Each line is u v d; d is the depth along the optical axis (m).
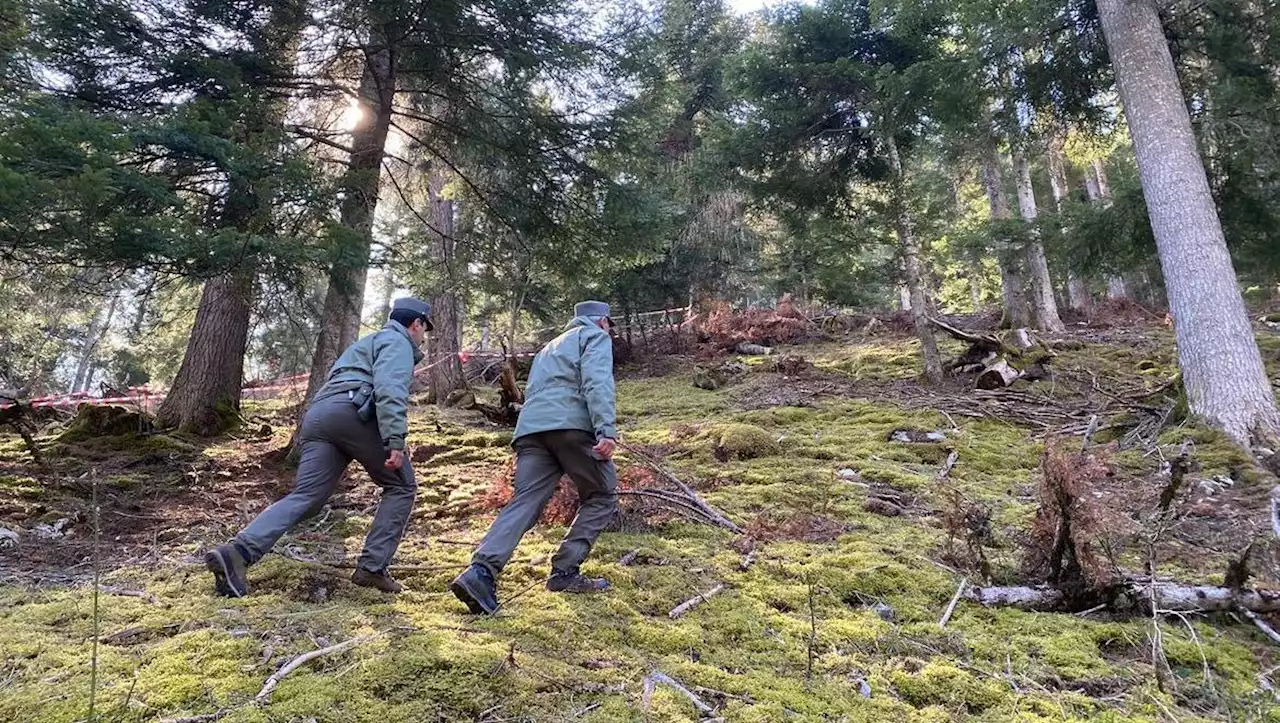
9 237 4.00
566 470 3.11
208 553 2.75
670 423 7.80
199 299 9.13
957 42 8.42
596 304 3.32
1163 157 6.16
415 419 8.86
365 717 1.92
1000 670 2.48
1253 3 7.04
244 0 5.81
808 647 2.61
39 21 4.95
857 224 9.88
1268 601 2.89
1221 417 5.50
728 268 16.11
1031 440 6.41
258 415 9.61
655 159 8.01
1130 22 6.53
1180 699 2.31
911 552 3.64
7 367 16.05
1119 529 3.33
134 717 1.87
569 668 2.29
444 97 7.42
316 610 2.70
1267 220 7.63
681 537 3.98
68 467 5.90
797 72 9.22
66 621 2.58
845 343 13.65
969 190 16.67
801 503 4.62
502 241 8.23
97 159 4.02
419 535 4.10
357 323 6.46
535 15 6.58
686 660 2.44
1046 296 13.01
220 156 4.76
